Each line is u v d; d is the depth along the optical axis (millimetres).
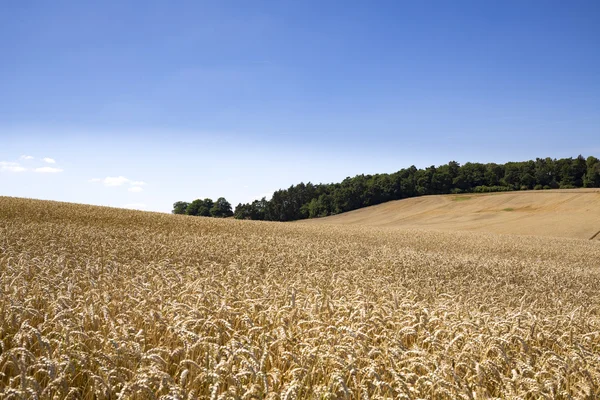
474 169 135000
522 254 33969
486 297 11523
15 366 4242
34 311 5578
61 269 9891
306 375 4469
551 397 4520
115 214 41938
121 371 4430
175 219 43281
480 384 4801
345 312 7180
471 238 47312
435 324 7160
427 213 104375
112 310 6434
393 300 8336
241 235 32188
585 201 92062
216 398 3777
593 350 6844
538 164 130625
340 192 135000
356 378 4664
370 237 41500
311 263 16172
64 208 42375
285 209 146375
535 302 11203
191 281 9914
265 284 9414
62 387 3922
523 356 5766
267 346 5297
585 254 35281
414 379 4648
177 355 5004
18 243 15195
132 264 12414
